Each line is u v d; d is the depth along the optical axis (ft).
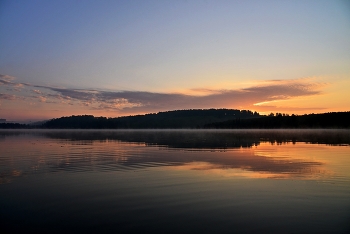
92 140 185.37
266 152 96.12
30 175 55.93
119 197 39.81
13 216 32.78
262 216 32.12
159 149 110.42
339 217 31.68
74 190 43.86
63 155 89.81
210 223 30.25
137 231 28.40
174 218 31.68
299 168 61.67
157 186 45.83
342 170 58.85
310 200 37.78
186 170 59.98
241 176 53.21
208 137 221.25
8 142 163.12
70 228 29.27
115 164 69.62
